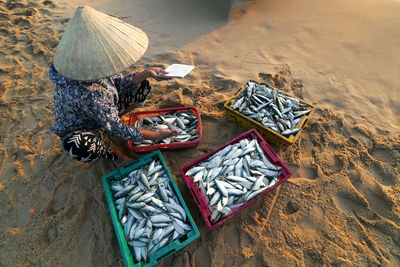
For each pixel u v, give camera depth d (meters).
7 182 1.55
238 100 1.70
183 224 1.23
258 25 2.78
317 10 2.89
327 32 2.56
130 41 1.08
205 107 1.94
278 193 1.48
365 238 1.30
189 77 2.21
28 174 1.58
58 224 1.39
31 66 2.33
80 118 1.25
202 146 1.72
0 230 1.38
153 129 1.61
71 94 1.11
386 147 1.62
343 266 1.22
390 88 2.01
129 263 1.10
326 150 1.65
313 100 1.98
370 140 1.67
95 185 1.52
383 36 2.42
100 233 1.35
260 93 1.76
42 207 1.45
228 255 1.29
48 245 1.34
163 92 2.08
